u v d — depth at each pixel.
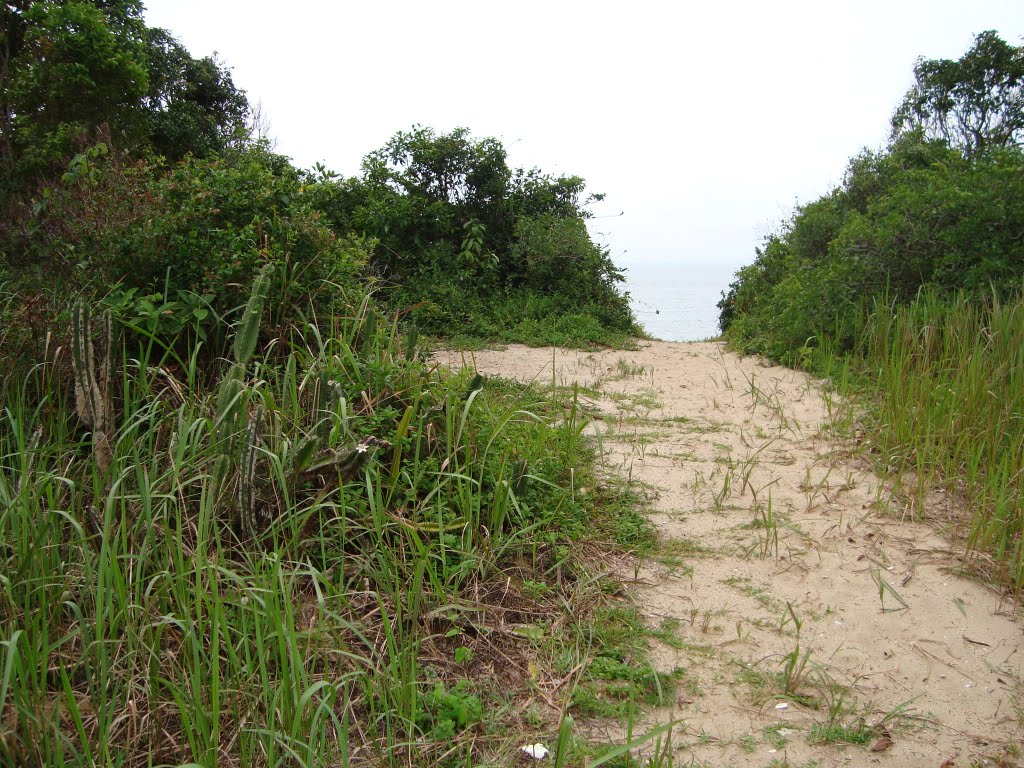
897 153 11.20
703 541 4.05
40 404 3.71
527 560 3.70
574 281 11.27
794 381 6.98
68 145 9.25
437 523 3.54
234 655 2.48
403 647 2.90
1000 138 18.38
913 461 4.77
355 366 4.32
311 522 3.49
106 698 2.46
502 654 3.05
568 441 4.71
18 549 2.78
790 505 4.44
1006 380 5.16
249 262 4.78
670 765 2.30
